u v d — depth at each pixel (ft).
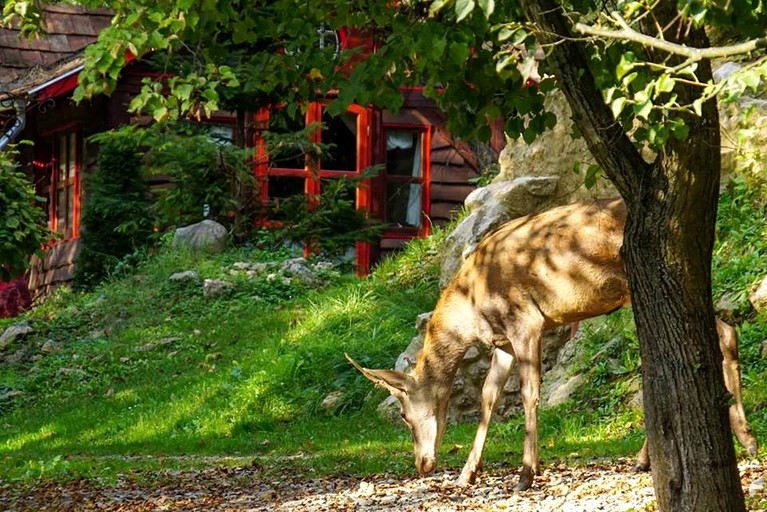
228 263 88.02
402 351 67.62
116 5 29.96
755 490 30.19
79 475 46.06
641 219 24.20
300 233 91.15
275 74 31.81
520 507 31.19
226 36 77.71
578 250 33.94
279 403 63.77
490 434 51.90
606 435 47.78
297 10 30.42
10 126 102.89
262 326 77.15
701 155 23.00
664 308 24.11
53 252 106.73
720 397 24.18
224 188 91.76
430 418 36.96
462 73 28.99
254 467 46.57
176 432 62.59
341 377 65.10
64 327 83.46
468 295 35.96
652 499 29.86
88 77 29.12
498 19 26.76
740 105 56.24
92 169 102.63
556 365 56.03
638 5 20.90
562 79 24.12
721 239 55.83
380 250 103.45
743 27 21.04
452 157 105.29
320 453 51.44
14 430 66.80
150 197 96.43
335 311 74.90
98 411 67.15
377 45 59.16
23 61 110.22
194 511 35.76
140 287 85.92
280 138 90.27
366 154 103.65
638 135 23.48
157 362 74.02
